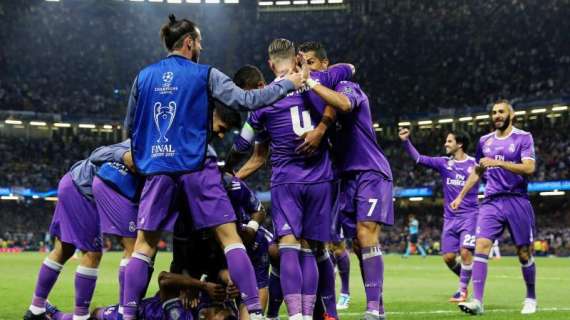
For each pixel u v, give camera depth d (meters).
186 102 5.98
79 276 7.56
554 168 56.19
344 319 9.16
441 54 69.81
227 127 6.66
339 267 10.91
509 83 65.00
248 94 5.99
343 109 6.87
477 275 9.84
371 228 7.19
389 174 7.43
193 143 5.95
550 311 9.97
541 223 57.34
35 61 69.31
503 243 51.50
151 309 6.05
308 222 6.95
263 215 7.14
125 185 7.09
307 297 6.85
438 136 67.19
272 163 7.13
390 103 69.25
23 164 63.62
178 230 6.49
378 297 7.09
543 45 65.69
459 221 12.73
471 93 66.25
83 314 7.54
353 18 72.62
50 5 71.25
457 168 12.93
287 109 7.01
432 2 71.56
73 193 7.61
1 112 62.50
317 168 6.98
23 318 8.27
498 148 10.36
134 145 6.14
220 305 5.98
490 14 69.31
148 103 6.07
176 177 5.98
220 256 6.60
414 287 15.91
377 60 71.00
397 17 72.00
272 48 7.10
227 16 72.81
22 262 29.30
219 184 6.11
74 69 70.38
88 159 7.80
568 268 27.22
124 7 72.69
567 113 61.44
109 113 69.50
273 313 7.84
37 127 68.44
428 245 54.84
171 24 6.32
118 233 7.08
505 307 10.86
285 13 72.88
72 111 68.25
